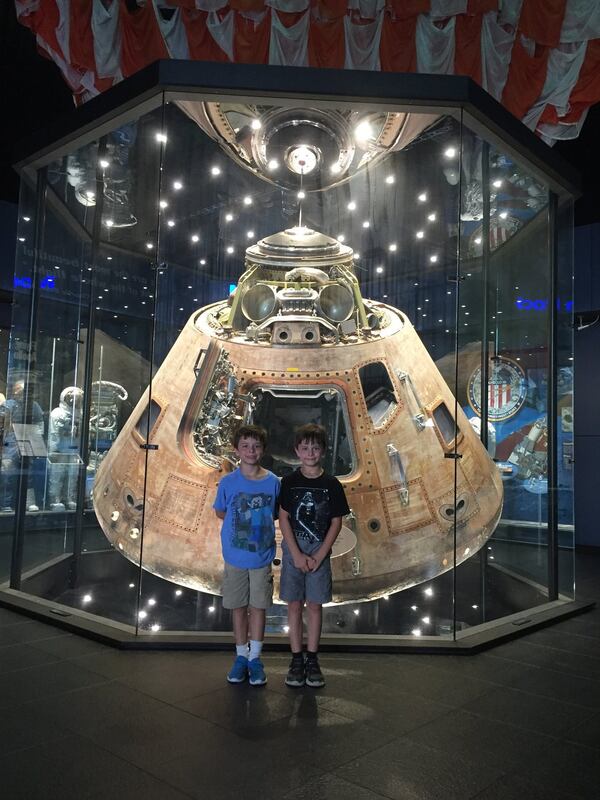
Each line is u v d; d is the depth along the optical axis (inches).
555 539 229.3
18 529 221.3
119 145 198.7
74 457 226.8
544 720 124.6
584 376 349.7
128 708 125.7
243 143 197.6
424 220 205.3
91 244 221.0
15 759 104.7
